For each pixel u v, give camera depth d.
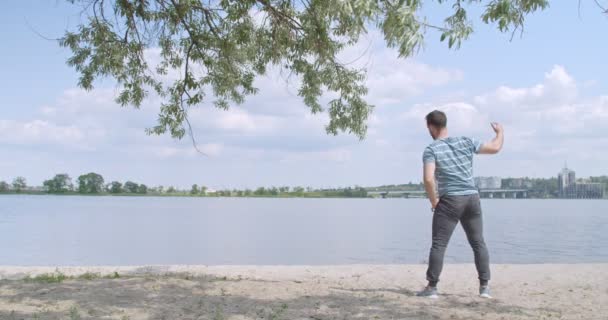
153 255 20.69
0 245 24.34
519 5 4.89
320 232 38.19
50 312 4.72
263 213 88.50
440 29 4.44
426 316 4.71
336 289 6.06
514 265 8.78
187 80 8.80
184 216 69.62
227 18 8.22
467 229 5.60
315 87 8.66
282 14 7.72
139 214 73.81
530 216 72.81
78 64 8.67
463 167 5.32
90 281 6.34
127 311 4.79
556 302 5.46
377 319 4.61
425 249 23.83
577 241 28.06
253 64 8.88
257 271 8.34
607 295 5.88
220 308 4.93
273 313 4.76
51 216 62.72
